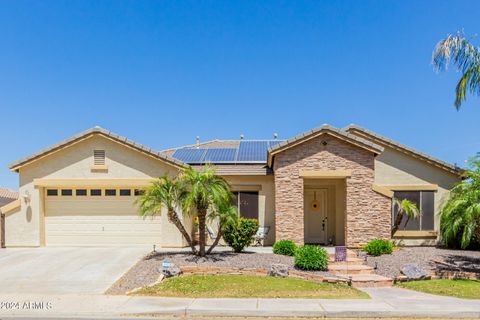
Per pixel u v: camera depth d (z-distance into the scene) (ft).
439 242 65.36
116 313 30.35
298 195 59.57
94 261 49.44
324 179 65.10
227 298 34.06
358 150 59.88
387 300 33.96
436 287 39.73
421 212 66.23
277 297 34.53
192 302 32.68
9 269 45.80
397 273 44.86
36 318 29.43
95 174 62.64
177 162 61.52
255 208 65.77
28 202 62.28
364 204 59.06
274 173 62.03
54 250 57.77
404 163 67.36
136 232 62.69
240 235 53.98
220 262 47.03
